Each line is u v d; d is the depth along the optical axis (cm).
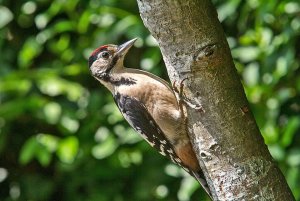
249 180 678
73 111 1183
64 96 1204
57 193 1297
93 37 1218
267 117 1105
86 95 1210
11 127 1247
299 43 1149
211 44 676
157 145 863
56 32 1238
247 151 680
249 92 1114
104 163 1200
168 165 1173
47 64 1245
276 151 1058
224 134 684
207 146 692
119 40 1239
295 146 1127
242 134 682
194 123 699
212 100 686
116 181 1230
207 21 677
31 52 1206
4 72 1214
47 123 1205
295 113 1138
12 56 1266
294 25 1081
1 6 1259
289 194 685
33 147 1146
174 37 683
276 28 1116
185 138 800
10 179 1307
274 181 680
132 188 1227
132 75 881
